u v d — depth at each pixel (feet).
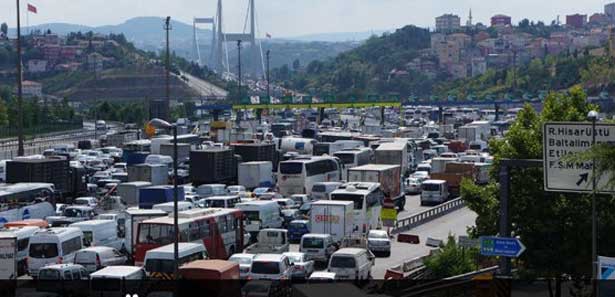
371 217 379.35
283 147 640.99
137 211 332.80
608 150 168.04
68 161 477.36
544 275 247.50
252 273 254.06
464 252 252.42
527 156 260.01
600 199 245.86
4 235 281.74
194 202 423.23
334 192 366.43
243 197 443.32
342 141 637.30
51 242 290.97
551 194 249.96
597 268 178.40
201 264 229.66
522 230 253.65
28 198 394.73
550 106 270.87
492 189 271.49
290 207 420.36
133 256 307.17
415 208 489.67
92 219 356.18
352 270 265.13
